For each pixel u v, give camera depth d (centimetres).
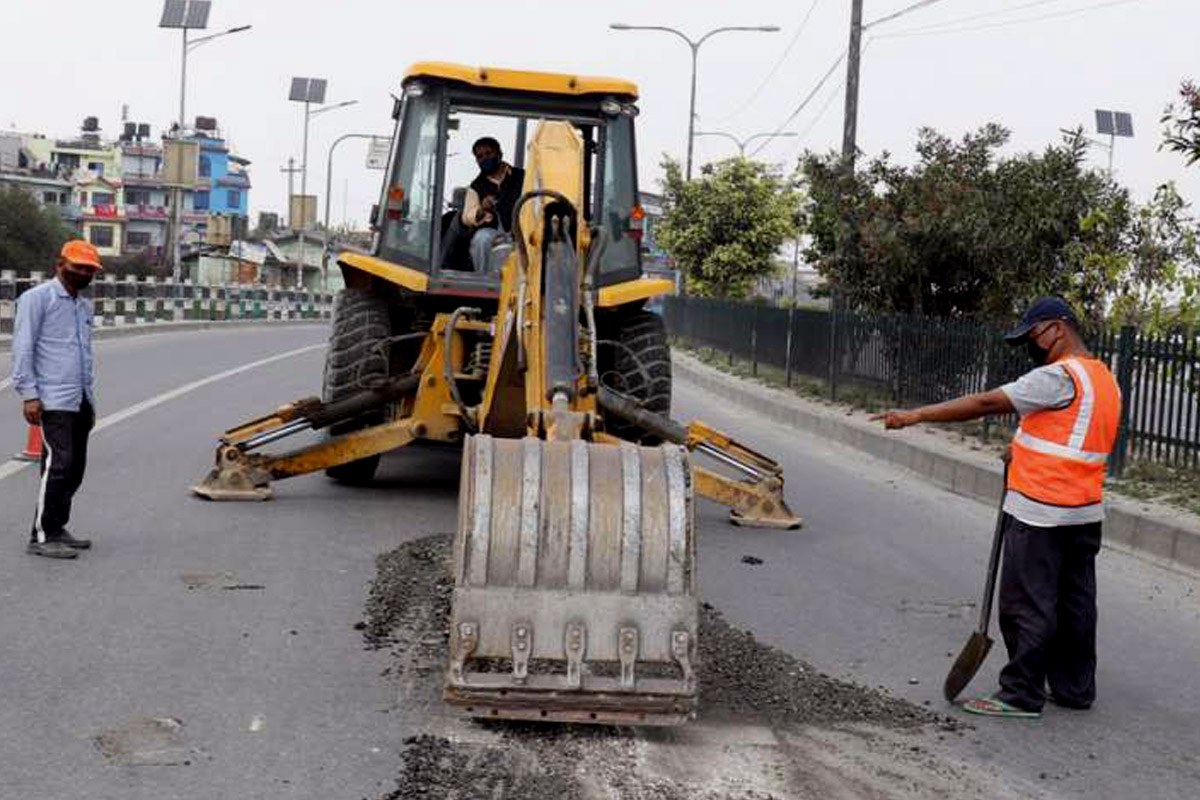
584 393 751
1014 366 1505
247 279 7712
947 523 1141
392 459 1279
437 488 1129
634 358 1075
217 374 2105
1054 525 623
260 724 563
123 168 10138
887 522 1126
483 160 1070
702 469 1054
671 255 4119
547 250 733
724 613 789
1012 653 637
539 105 1076
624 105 1080
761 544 994
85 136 10875
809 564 934
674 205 4112
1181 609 876
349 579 805
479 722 573
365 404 1041
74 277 817
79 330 825
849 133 2402
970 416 631
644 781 517
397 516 999
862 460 1534
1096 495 630
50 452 816
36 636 666
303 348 2972
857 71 2397
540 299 721
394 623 715
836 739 582
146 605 729
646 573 550
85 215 9075
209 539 890
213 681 614
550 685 540
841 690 650
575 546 547
